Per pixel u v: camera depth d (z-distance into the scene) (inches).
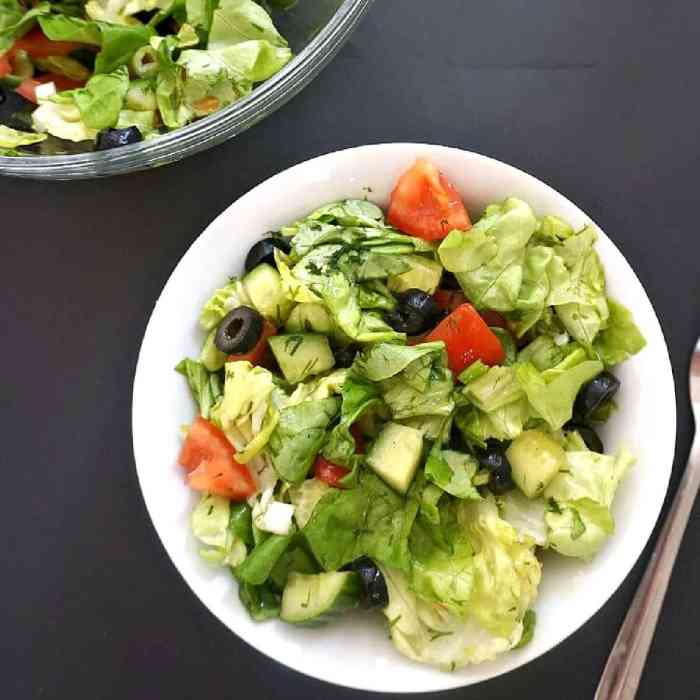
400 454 13.8
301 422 13.9
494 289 14.2
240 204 14.5
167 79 15.6
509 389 14.1
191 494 14.5
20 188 16.4
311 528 13.7
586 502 13.8
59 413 16.4
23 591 16.4
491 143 16.3
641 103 16.2
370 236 14.4
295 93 15.3
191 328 14.7
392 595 14.0
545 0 16.3
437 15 16.3
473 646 13.7
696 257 16.2
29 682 16.3
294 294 14.1
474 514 14.1
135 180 16.3
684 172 16.2
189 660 16.1
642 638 15.4
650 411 14.1
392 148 14.5
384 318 14.5
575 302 14.3
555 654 15.8
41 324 16.4
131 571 16.3
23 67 16.2
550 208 14.4
